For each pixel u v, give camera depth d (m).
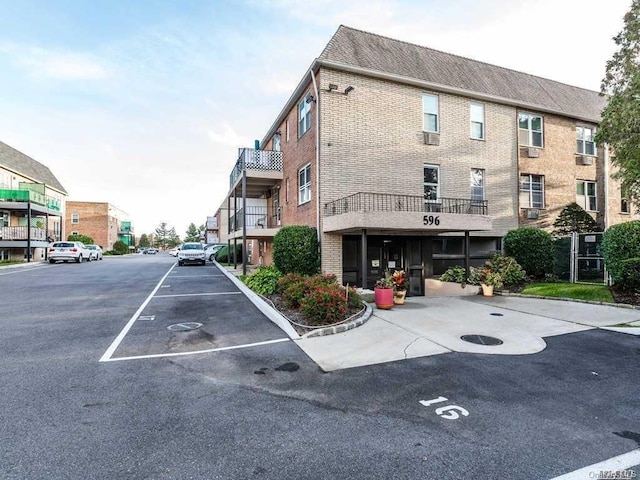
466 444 3.02
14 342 6.16
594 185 17.70
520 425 3.35
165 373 4.75
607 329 7.04
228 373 4.77
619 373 4.75
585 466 2.71
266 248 19.70
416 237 13.24
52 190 38.31
